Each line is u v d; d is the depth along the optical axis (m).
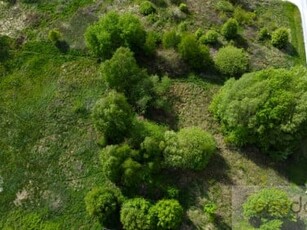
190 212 30.98
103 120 31.92
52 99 35.47
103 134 32.97
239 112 31.62
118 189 31.89
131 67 33.56
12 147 33.94
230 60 35.25
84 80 36.09
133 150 31.19
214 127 33.91
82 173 32.72
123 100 32.03
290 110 30.98
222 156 32.91
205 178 32.16
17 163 33.38
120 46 35.47
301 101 30.89
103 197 30.19
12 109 35.31
